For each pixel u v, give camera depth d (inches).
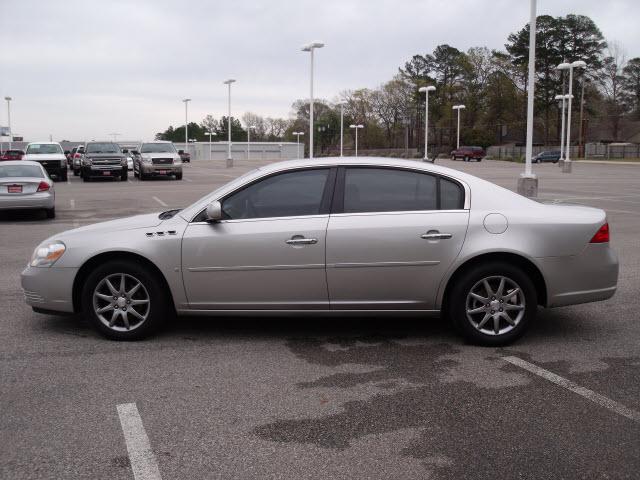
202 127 6225.4
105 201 806.5
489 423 151.8
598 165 2524.6
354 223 203.5
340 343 214.2
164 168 1273.4
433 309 208.1
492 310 207.8
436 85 4207.7
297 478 126.1
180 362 194.7
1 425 149.9
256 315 209.9
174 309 218.7
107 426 149.6
